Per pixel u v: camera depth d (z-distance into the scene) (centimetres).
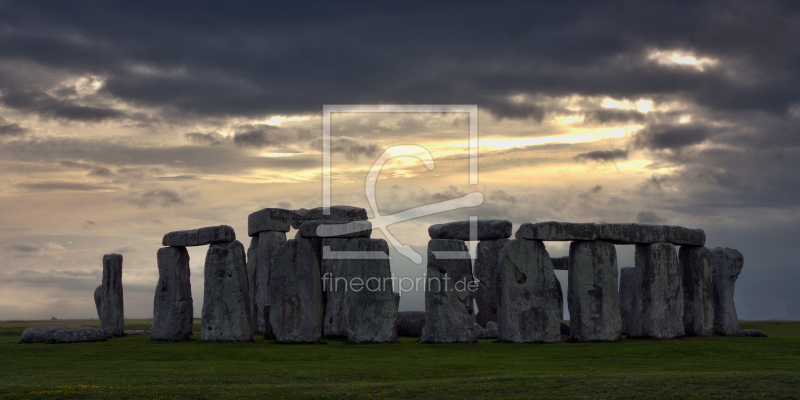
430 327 3269
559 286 3744
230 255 3491
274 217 4222
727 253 3850
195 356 2878
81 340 3525
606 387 2055
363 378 2288
